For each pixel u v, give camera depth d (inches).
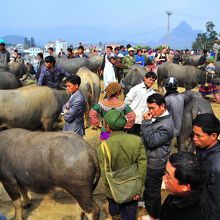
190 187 100.8
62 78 337.7
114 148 161.2
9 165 192.5
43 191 190.7
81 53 700.0
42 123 297.4
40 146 184.9
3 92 279.3
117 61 565.3
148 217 155.3
